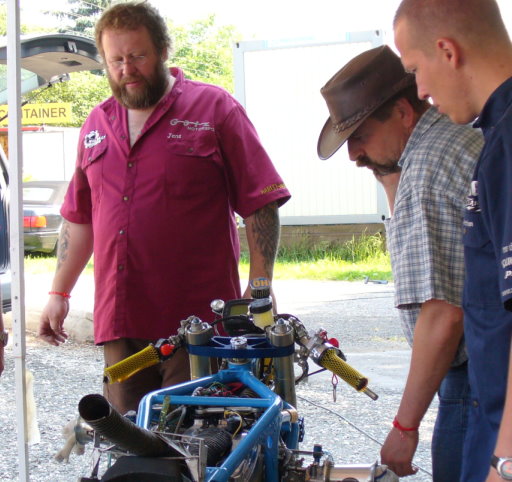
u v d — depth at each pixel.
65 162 22.89
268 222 3.35
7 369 6.63
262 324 2.46
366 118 2.44
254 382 2.34
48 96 35.38
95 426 1.58
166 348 2.44
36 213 15.33
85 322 7.68
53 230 15.47
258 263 3.33
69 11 29.66
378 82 2.42
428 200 2.28
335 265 13.37
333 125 2.60
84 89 35.97
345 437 4.74
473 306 2.03
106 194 3.27
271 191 3.33
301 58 13.91
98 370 6.55
